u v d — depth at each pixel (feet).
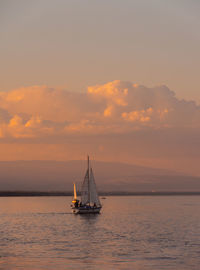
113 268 239.09
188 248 305.12
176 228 455.63
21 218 615.98
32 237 372.99
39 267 241.55
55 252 289.12
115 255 277.44
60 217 636.07
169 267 241.76
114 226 483.51
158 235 387.55
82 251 293.23
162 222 540.52
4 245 321.32
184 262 254.68
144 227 469.57
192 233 404.16
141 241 344.28
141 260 260.62
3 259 263.70
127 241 344.90
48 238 365.61
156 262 254.88
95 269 236.22
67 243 333.21
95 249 301.84
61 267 241.55
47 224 511.40
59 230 437.58
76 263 251.80
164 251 291.99
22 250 297.12
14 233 406.00
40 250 297.53
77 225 497.87
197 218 617.62
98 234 398.62
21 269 236.84
